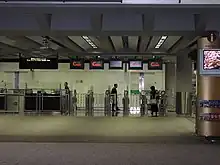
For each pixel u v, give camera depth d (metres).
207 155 8.31
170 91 24.83
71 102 20.14
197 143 10.00
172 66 25.52
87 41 17.73
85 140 10.38
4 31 11.48
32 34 12.02
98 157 7.98
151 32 11.53
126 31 11.42
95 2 7.95
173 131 12.55
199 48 10.63
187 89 19.41
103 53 21.44
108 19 11.26
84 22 11.30
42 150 8.80
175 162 7.55
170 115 18.91
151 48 20.42
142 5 8.27
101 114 19.38
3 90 22.03
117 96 22.14
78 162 7.48
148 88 25.47
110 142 10.05
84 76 25.61
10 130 12.55
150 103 18.98
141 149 8.98
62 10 9.05
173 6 8.40
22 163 7.39
